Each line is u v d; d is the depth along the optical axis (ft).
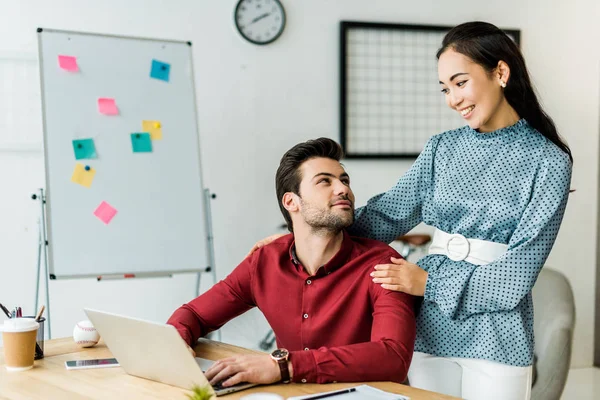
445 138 6.05
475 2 12.82
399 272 5.38
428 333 5.75
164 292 11.44
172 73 10.50
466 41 5.40
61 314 10.98
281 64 11.84
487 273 5.34
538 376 7.78
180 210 10.28
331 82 12.11
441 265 5.72
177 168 10.34
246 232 11.78
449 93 5.58
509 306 5.36
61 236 9.63
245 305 6.12
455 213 5.78
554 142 5.53
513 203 5.46
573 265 13.38
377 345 4.79
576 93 13.24
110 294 11.20
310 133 12.03
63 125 9.83
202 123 11.46
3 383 4.73
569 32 13.20
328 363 4.59
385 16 12.35
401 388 4.49
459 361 5.70
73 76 9.97
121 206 9.97
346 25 12.03
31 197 10.09
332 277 5.61
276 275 5.84
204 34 11.42
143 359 4.63
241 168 11.70
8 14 10.52
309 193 5.58
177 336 4.17
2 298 10.74
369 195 12.45
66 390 4.54
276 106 11.84
